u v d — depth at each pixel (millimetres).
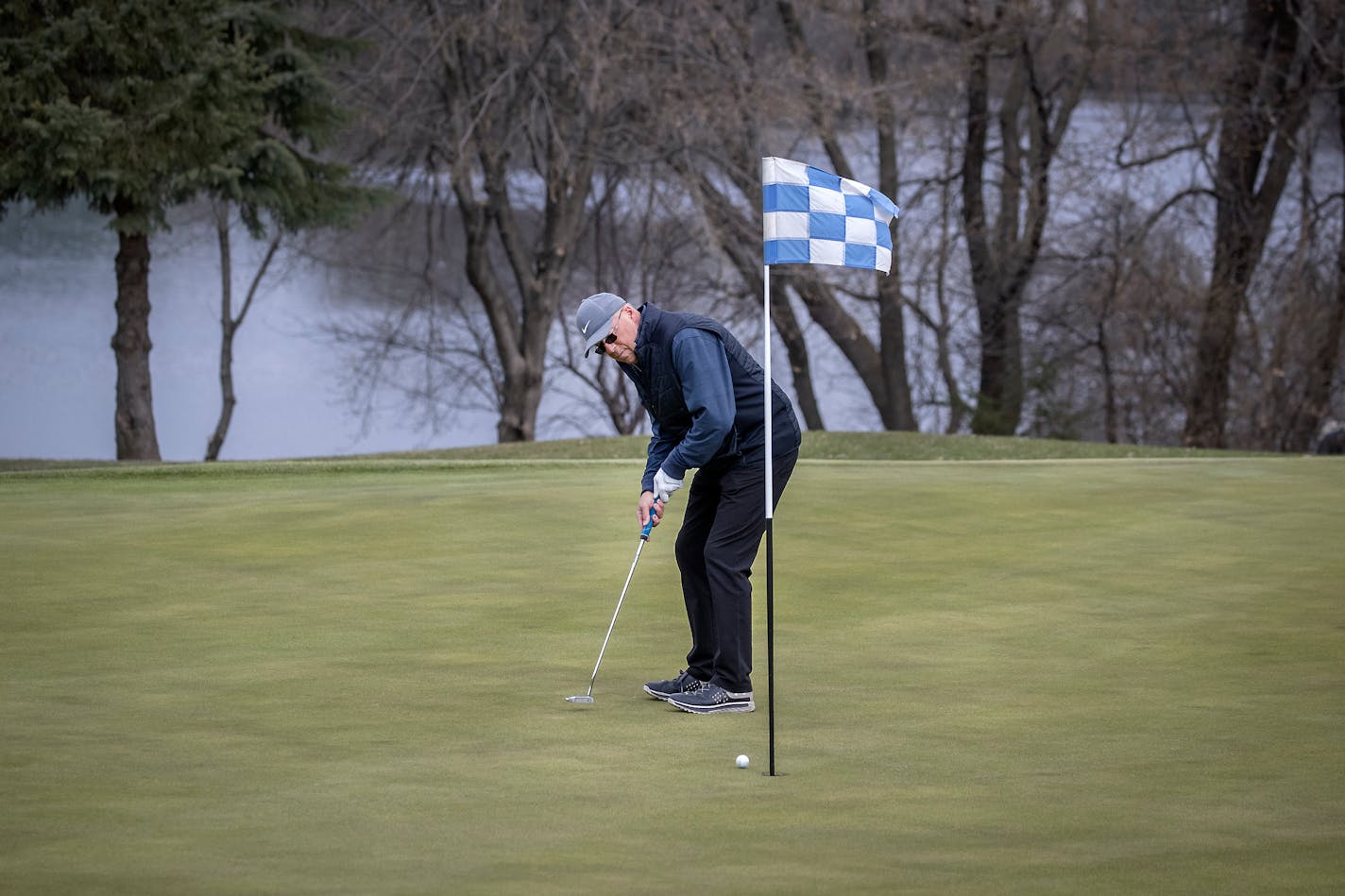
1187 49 110250
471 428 142875
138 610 24859
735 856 12836
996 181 116312
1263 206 112062
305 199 80562
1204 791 15047
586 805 14523
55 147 70750
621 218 122125
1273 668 21109
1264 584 27453
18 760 16094
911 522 34438
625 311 20109
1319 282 113188
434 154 103562
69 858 12664
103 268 143500
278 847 13055
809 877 12203
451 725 17906
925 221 118000
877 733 17688
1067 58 112625
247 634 23078
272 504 36531
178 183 75375
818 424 118438
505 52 91688
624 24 91375
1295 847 13117
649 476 20969
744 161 99812
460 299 122250
